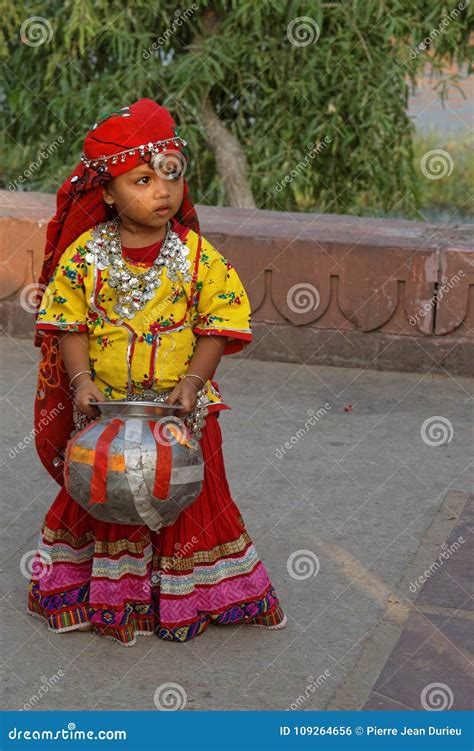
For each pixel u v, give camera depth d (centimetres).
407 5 1092
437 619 420
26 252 722
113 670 385
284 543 477
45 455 414
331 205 1160
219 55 1060
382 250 671
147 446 365
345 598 434
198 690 375
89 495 370
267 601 408
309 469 552
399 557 467
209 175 1182
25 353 714
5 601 430
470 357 678
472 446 584
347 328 691
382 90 1084
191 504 383
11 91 1172
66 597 408
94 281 380
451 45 1120
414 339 682
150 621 405
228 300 387
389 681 380
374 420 616
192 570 400
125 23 1070
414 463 561
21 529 488
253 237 687
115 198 372
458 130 1596
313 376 682
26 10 1116
